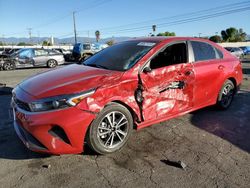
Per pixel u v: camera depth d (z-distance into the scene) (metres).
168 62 4.18
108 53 4.54
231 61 5.43
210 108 5.67
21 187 2.88
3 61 15.12
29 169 3.22
